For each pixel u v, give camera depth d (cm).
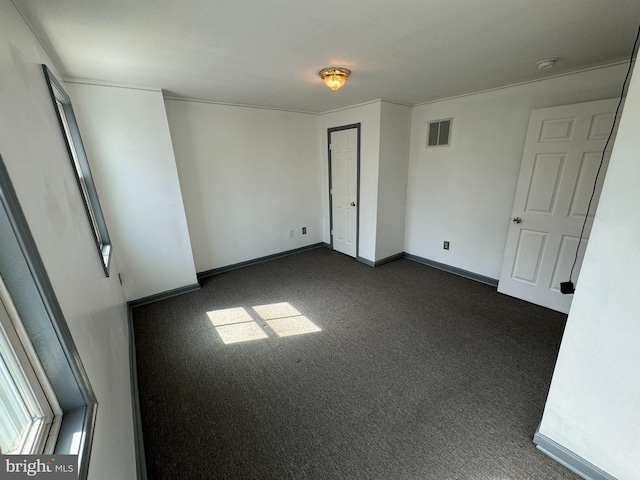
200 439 154
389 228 395
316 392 184
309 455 145
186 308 294
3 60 88
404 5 130
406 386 187
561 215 254
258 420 165
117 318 194
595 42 175
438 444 148
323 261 421
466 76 242
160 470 139
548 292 273
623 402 115
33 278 67
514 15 140
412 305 290
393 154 364
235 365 211
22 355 70
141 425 162
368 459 142
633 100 95
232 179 368
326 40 166
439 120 340
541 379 190
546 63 208
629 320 108
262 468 139
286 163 412
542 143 255
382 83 262
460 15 140
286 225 436
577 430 130
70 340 77
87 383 82
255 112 368
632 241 103
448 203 354
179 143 320
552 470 135
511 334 238
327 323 262
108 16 133
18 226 63
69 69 206
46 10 123
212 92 287
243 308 292
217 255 377
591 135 229
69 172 150
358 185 386
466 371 199
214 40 163
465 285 331
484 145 306
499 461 139
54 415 79
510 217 290
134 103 261
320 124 427
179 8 128
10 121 81
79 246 127
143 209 285
